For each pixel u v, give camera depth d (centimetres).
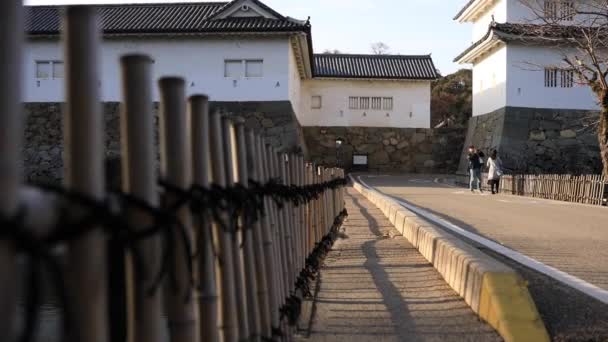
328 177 977
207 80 3150
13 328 129
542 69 3253
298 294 516
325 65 4156
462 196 2203
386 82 4153
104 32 3034
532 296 539
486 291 489
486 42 3359
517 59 3294
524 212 1501
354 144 4134
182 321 214
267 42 3139
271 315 376
